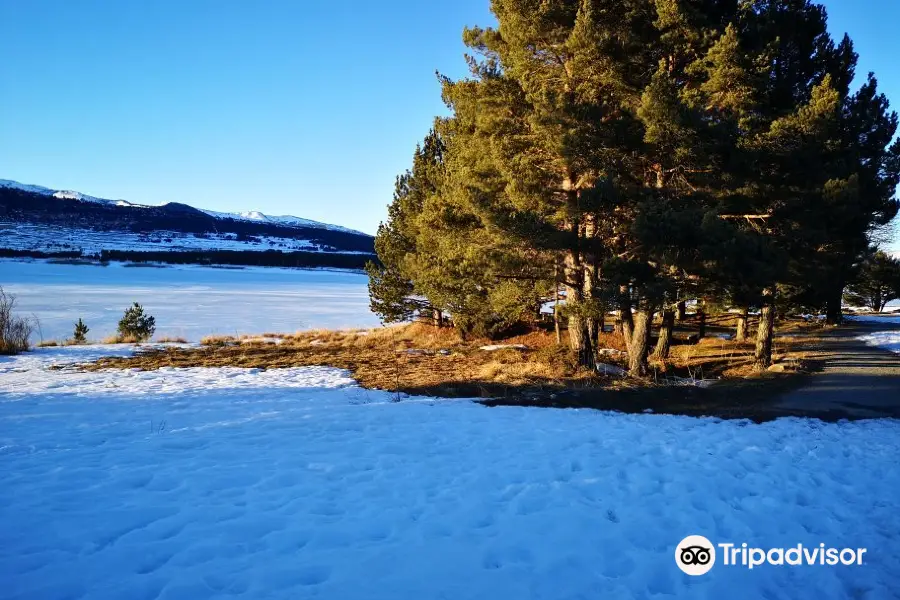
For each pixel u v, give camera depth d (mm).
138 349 22672
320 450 7504
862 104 19250
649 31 13867
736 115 13188
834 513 5676
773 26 14406
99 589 3697
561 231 13445
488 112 14570
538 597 3906
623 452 7547
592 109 12555
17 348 21297
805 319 36594
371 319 45156
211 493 5695
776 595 4168
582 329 16109
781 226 15531
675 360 20000
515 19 13641
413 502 5625
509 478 6414
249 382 14898
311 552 4410
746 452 7613
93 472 6238
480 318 24281
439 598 3809
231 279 110562
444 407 10891
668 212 11867
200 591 3719
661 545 4840
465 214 15938
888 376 14750
